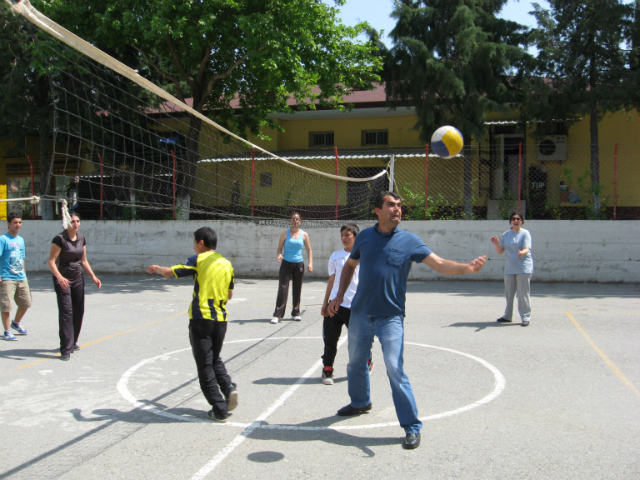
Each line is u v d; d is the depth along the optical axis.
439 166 17.70
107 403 4.71
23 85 16.22
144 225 15.34
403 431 4.04
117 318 8.88
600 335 7.33
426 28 15.07
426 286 12.81
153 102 17.30
